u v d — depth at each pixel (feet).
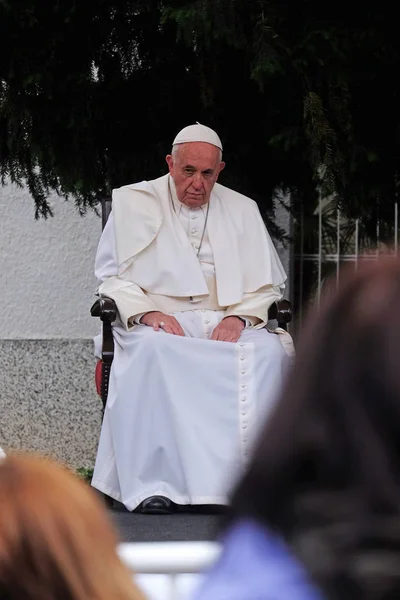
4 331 90.89
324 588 14.07
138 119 74.43
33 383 89.86
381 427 14.35
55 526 14.69
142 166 75.41
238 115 73.61
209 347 61.36
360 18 65.10
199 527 55.83
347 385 14.52
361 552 14.11
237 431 60.80
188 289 66.13
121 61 72.59
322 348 14.82
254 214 69.15
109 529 15.05
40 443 89.45
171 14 63.31
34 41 68.49
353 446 14.30
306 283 87.92
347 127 66.49
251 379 61.16
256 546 14.42
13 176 75.10
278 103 69.46
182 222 67.72
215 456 60.18
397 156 69.62
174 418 60.49
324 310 15.05
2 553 14.52
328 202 80.02
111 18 70.28
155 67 73.41
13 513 14.70
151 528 55.62
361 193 70.08
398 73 67.21
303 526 14.29
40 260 91.09
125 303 63.31
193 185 66.33
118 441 61.21
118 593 14.67
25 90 69.87
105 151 74.84
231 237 67.77
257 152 75.00
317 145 65.36
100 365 66.44
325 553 14.12
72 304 90.89
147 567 27.20
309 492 14.37
